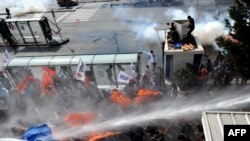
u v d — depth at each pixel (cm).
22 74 2048
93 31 3212
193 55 1972
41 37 3006
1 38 3269
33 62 2022
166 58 2022
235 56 1606
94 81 2030
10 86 2128
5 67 2039
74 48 2900
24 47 3073
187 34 2098
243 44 1585
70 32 3272
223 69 1816
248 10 1559
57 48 2952
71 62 1959
